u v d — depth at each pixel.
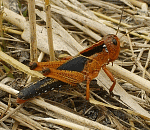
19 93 0.31
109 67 0.32
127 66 0.34
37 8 0.35
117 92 0.32
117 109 0.32
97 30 0.34
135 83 0.32
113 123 0.31
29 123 0.31
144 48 0.34
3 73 0.33
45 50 0.33
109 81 0.32
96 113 0.32
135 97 0.32
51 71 0.31
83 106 0.32
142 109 0.31
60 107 0.32
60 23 0.35
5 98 0.32
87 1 0.36
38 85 0.31
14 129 0.31
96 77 0.32
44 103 0.31
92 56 0.31
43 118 0.31
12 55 0.34
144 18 0.35
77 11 0.34
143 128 0.32
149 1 0.36
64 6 0.35
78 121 0.31
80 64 0.31
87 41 0.35
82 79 0.31
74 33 0.35
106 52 0.31
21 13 0.34
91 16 0.34
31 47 0.31
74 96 0.32
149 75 0.33
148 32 0.34
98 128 0.31
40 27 0.33
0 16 0.32
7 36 0.34
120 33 0.34
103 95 0.32
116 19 0.36
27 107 0.31
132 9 0.36
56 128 0.31
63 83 0.31
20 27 0.34
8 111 0.31
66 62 0.31
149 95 0.33
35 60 0.31
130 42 0.33
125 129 0.31
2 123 0.31
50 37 0.31
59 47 0.33
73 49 0.33
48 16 0.30
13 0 0.34
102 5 0.36
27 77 0.32
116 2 0.37
